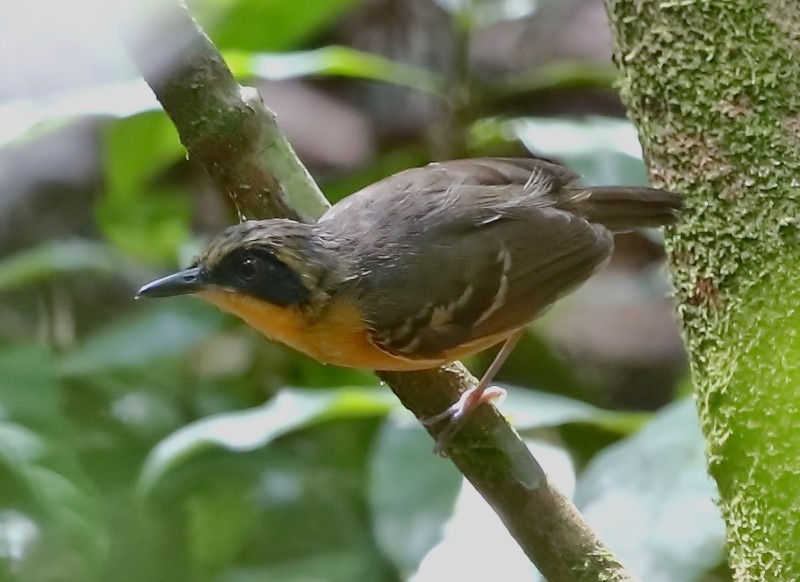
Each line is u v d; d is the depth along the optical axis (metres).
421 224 7.00
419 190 7.17
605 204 7.27
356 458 10.56
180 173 12.80
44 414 8.75
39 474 8.45
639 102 6.05
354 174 11.17
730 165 5.69
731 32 5.74
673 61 5.86
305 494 10.23
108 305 11.94
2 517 9.14
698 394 5.78
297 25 9.61
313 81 13.37
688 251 5.82
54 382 8.92
